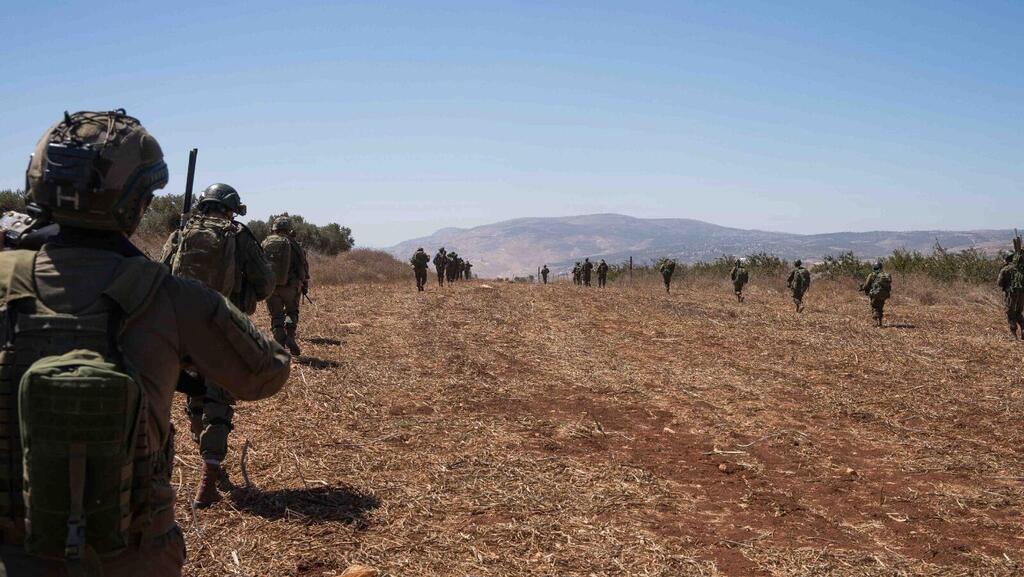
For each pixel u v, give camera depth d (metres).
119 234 1.95
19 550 1.73
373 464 6.32
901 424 8.55
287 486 5.68
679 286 36.62
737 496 6.08
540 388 10.12
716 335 15.79
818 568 4.68
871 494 6.22
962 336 16.14
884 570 4.68
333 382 9.50
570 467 6.57
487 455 6.79
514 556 4.64
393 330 15.66
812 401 9.60
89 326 1.75
